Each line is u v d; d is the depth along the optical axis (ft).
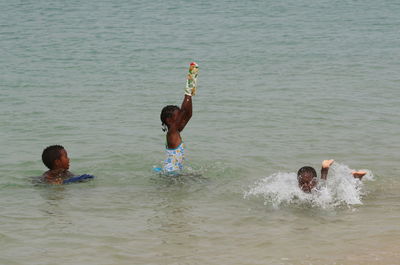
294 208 37.73
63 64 93.04
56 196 40.45
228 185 42.42
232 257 30.40
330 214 36.63
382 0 176.55
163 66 91.45
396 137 54.08
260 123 59.31
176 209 37.83
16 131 56.80
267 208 37.83
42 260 30.22
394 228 33.96
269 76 83.05
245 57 98.27
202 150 50.67
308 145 52.03
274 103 67.51
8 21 143.64
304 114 62.54
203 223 35.35
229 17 148.05
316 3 172.86
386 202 38.52
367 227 34.24
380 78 80.74
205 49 106.42
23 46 109.91
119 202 39.22
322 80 79.97
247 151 50.42
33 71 87.51
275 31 126.62
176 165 45.42
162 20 143.64
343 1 176.14
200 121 60.34
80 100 69.77
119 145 52.34
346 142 52.75
